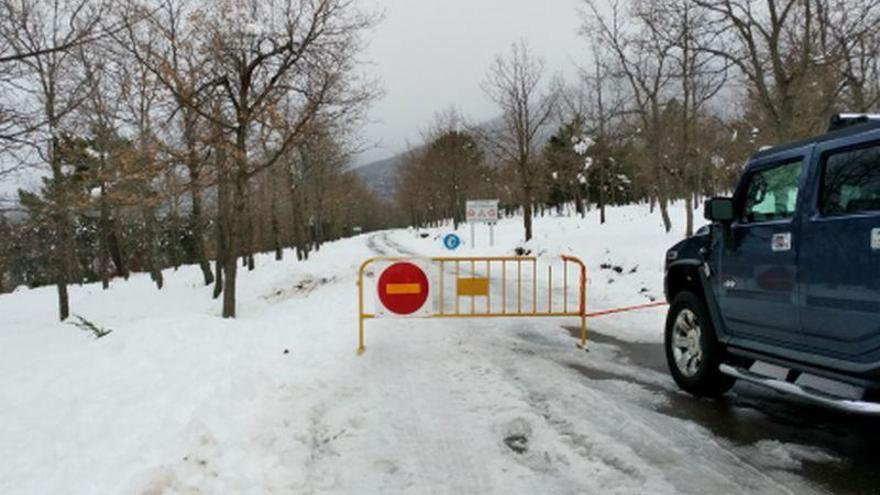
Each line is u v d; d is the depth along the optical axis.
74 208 16.25
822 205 3.90
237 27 13.41
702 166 37.84
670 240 18.02
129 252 45.75
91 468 3.81
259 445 4.21
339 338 8.13
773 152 4.52
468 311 10.51
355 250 37.72
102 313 18.89
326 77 13.59
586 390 5.52
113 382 5.62
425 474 3.78
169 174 17.56
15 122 9.55
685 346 5.57
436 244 39.50
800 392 3.94
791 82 11.04
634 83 21.08
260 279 22.62
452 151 44.44
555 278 15.04
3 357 9.57
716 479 3.59
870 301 3.44
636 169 48.75
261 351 7.22
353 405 5.16
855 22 10.65
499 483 3.62
